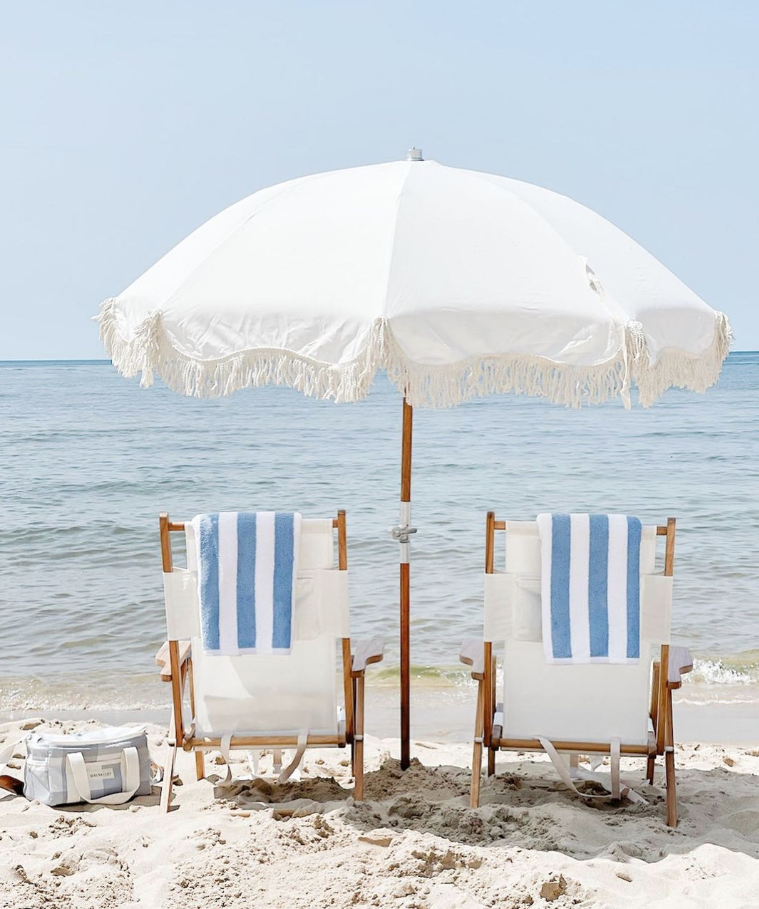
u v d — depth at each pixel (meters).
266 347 3.24
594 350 3.25
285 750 4.75
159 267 3.92
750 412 29.70
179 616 3.80
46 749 4.05
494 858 3.37
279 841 3.53
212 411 30.23
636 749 3.81
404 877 3.27
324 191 3.82
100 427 25.77
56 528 11.84
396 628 7.87
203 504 14.38
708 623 8.03
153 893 3.19
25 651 7.34
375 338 3.07
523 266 3.39
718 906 3.08
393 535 4.27
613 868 3.32
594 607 3.68
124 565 10.07
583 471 17.19
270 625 3.73
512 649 3.81
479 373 3.21
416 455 19.31
